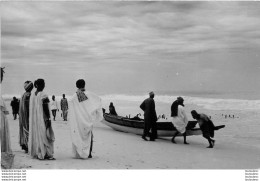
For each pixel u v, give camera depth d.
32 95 8.52
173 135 14.28
